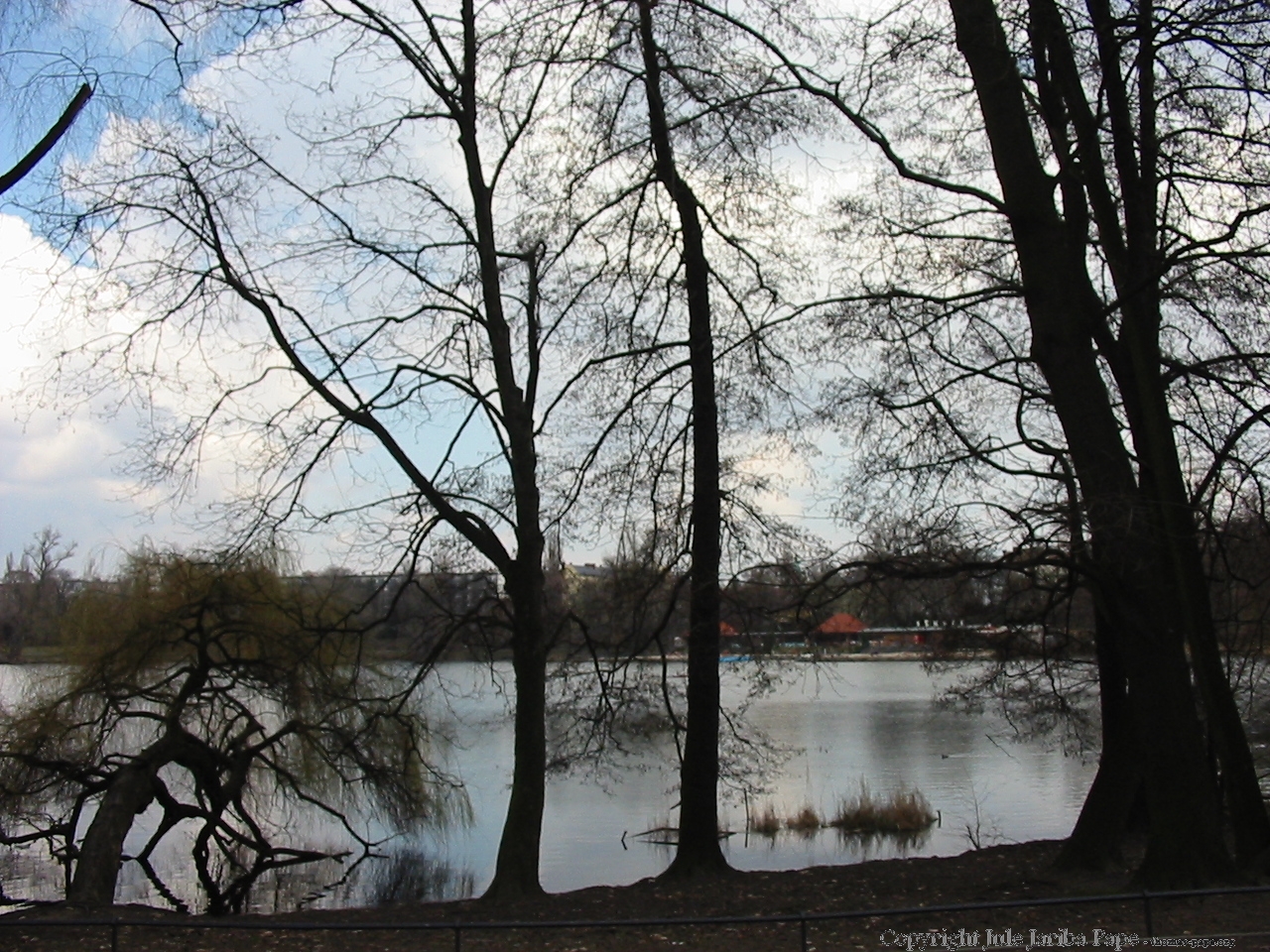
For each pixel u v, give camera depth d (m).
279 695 20.58
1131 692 11.41
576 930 10.77
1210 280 13.14
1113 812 13.70
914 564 11.55
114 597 20.72
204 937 10.77
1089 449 11.46
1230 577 14.88
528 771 15.07
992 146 12.45
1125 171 12.68
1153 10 11.57
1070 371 11.70
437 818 23.91
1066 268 12.03
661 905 13.01
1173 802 10.93
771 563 14.30
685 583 15.91
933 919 10.45
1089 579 11.37
